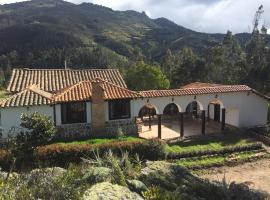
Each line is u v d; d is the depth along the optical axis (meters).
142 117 37.09
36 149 20.41
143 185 11.77
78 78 34.62
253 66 51.75
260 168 23.80
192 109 39.09
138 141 23.66
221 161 24.39
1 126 25.25
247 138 29.94
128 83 48.97
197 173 22.58
